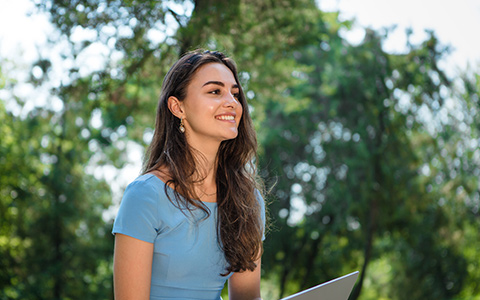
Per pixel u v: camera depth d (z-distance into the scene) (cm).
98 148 1606
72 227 1538
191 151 211
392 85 1443
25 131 1475
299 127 1509
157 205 197
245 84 909
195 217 204
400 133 1425
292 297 186
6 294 1504
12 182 1505
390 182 1409
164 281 201
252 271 223
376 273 1912
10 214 1507
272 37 902
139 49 823
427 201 1420
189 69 210
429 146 1435
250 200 223
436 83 1428
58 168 1530
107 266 1672
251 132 228
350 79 1440
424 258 1529
